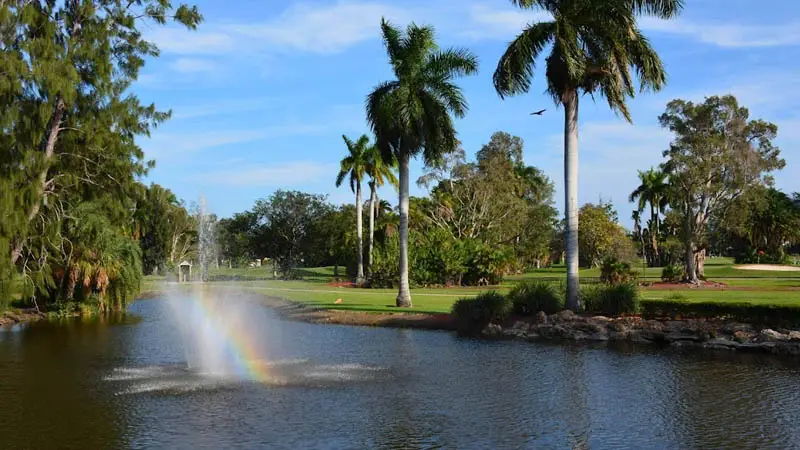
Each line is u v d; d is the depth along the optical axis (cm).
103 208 3606
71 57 3067
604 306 2541
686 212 5184
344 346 2216
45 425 1222
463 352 2055
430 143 3325
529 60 2622
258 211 8888
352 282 6306
